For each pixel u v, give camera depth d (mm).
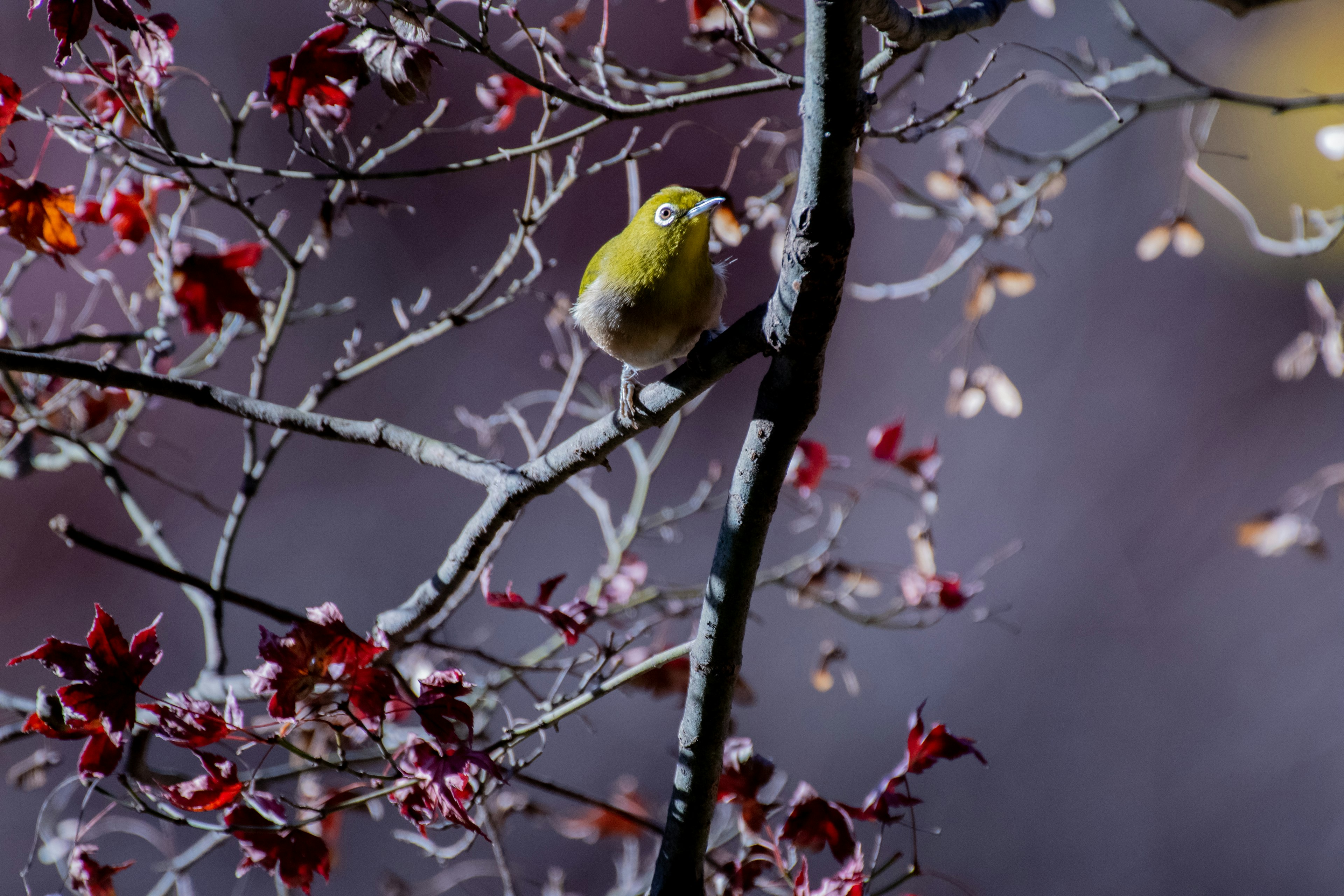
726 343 3852
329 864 3920
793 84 4332
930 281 6777
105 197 5395
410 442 4535
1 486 15062
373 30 4328
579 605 4699
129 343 5258
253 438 5742
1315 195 18625
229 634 15195
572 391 6102
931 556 5992
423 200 16094
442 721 3779
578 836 6703
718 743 3965
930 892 12055
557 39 5914
